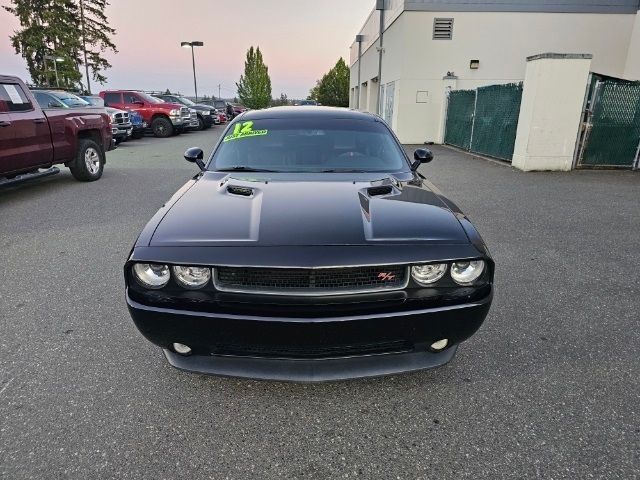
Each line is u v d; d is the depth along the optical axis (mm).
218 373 2027
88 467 1810
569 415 2121
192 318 1885
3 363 2502
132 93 18719
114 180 8430
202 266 1855
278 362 2031
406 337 1940
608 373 2451
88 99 14531
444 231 2070
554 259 4242
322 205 2275
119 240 4727
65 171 9523
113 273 3812
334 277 1851
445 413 2145
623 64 16500
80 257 4203
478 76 16594
